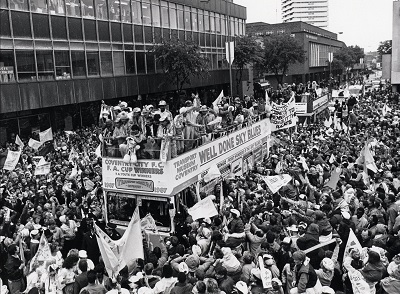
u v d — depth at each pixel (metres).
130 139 12.30
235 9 57.72
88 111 34.47
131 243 10.09
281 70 79.31
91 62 33.66
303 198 13.40
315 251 9.52
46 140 23.08
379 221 11.41
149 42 40.12
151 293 7.64
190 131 13.62
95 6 33.88
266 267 8.62
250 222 11.43
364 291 7.96
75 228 12.66
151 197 12.44
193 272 9.02
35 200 14.56
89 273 8.09
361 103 45.78
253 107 22.44
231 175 16.83
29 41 28.47
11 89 27.27
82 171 17.91
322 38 109.62
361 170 17.59
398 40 67.50
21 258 11.14
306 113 33.38
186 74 39.00
